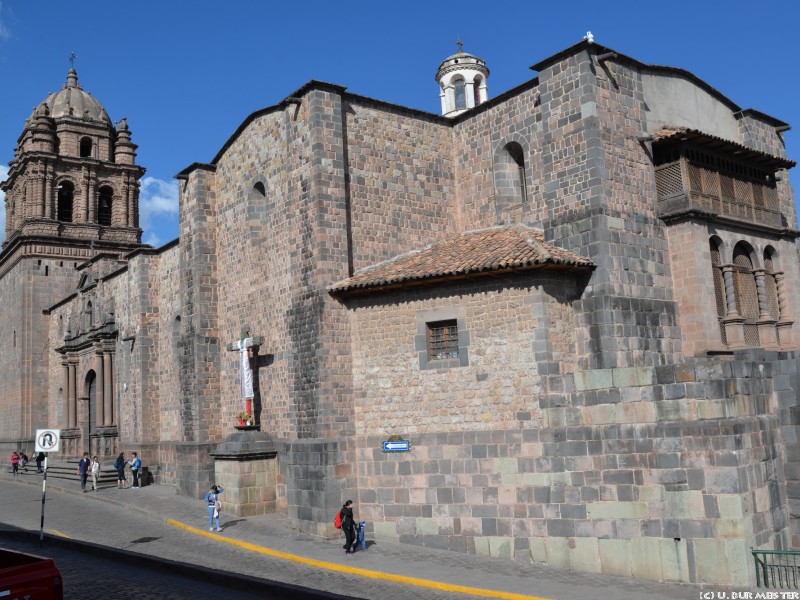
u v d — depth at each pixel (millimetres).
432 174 28391
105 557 21297
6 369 60531
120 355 43875
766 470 19438
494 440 21359
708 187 24688
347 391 23922
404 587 17984
